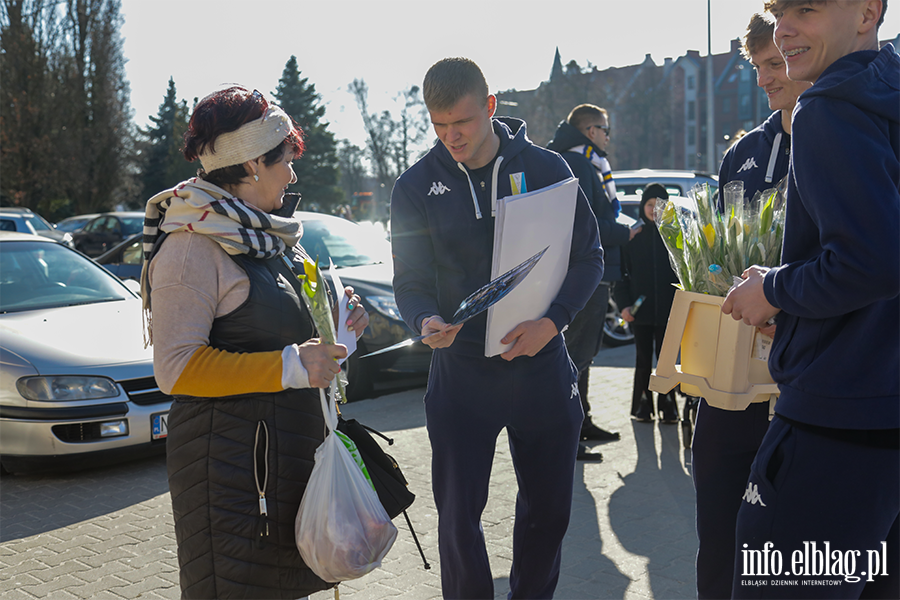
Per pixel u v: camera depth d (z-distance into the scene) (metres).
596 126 5.31
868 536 1.69
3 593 3.39
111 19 42.44
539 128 55.12
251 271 1.99
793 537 1.74
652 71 67.81
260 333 1.99
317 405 2.11
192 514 1.98
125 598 3.32
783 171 2.64
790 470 1.75
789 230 1.78
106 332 5.27
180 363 1.88
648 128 67.12
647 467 4.83
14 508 4.44
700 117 66.31
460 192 2.54
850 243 1.56
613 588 3.26
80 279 6.12
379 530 1.99
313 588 2.08
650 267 5.57
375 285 6.79
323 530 1.94
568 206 2.36
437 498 2.65
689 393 2.50
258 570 1.97
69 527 4.13
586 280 2.54
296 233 2.13
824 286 1.61
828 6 1.70
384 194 59.78
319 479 1.98
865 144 1.57
